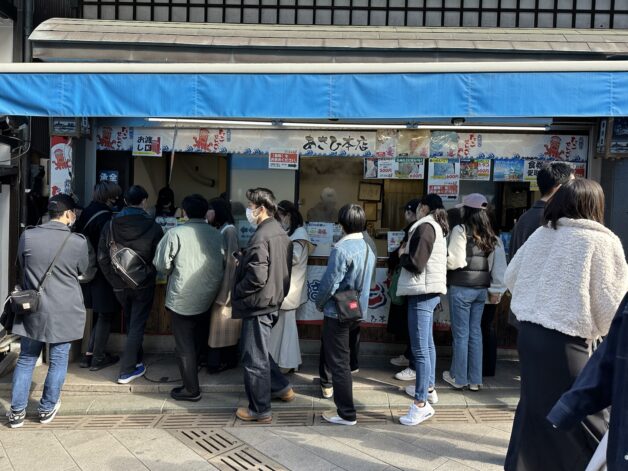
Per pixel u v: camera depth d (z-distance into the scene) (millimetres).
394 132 5074
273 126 4949
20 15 4770
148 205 5441
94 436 3574
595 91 3580
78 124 4625
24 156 4953
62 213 3809
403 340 5176
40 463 3199
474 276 4148
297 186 5332
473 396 4219
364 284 3715
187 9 5410
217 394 4301
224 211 4734
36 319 3607
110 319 4766
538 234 2580
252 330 3695
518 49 4297
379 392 4309
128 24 4816
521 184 5211
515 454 2510
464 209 4223
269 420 3785
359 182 5328
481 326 4562
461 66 3600
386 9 5406
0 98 3750
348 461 3215
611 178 4891
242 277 3664
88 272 4500
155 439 3529
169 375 4598
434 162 5082
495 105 3635
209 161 5441
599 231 2359
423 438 3527
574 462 2324
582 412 1785
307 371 4773
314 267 5160
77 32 4391
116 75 3732
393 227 5336
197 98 3738
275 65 3668
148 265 4348
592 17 5336
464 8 5387
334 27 5062
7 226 4906
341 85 3695
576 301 2330
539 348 2412
